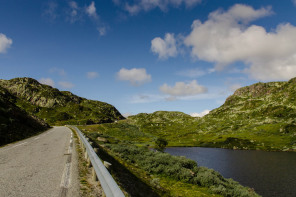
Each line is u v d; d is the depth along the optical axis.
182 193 11.07
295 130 158.75
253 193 17.42
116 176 8.95
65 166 8.91
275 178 48.81
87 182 6.70
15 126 26.94
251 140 146.00
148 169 15.10
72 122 188.12
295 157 84.31
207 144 141.12
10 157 10.83
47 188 5.79
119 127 156.38
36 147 15.33
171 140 172.75
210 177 14.46
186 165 17.62
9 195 5.05
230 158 80.69
